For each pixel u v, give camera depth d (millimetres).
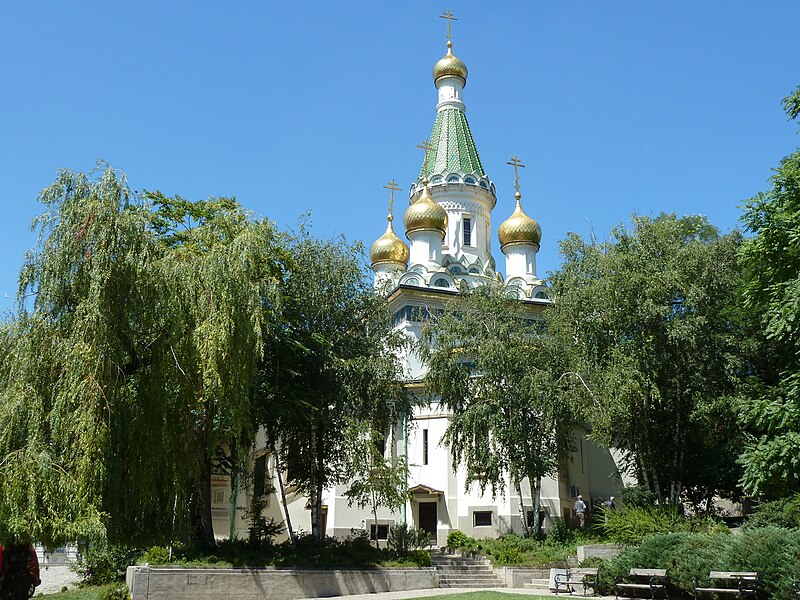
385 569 25719
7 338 20031
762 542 19078
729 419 30578
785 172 25203
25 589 18953
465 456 31766
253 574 23516
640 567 21328
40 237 20141
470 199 53250
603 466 43438
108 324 19734
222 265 22203
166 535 21969
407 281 47656
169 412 21938
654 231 33250
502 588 26250
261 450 38812
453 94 56531
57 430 18359
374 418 28891
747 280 30547
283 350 27344
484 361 30906
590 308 31797
